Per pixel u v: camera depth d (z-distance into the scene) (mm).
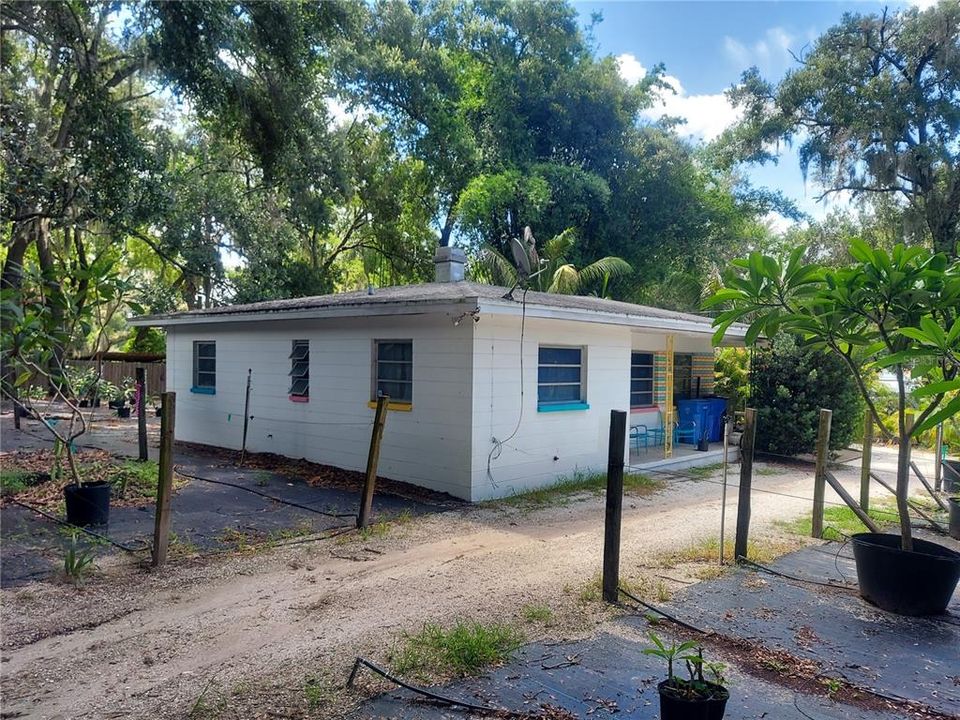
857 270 4793
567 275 19562
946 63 20344
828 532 7164
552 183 22828
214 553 6043
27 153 13953
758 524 7539
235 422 12523
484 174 23109
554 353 9922
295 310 10070
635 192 23781
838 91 21875
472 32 24922
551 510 8133
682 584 5355
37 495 8062
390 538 6688
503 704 3398
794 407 12844
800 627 4527
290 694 3484
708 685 2980
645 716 3295
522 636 4250
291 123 18406
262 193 21672
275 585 5246
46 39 15734
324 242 28594
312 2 17734
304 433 11086
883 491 10242
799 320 5141
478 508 8156
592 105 23500
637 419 12844
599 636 4281
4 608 4680
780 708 3432
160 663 3867
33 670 3781
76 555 5820
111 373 21719
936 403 4906
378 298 9227
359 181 26547
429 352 9047
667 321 10922
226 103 17125
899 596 4805
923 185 21531
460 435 8641
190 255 18656
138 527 6824
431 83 25000
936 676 3852
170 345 14242
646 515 7934
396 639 4180
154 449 12680
